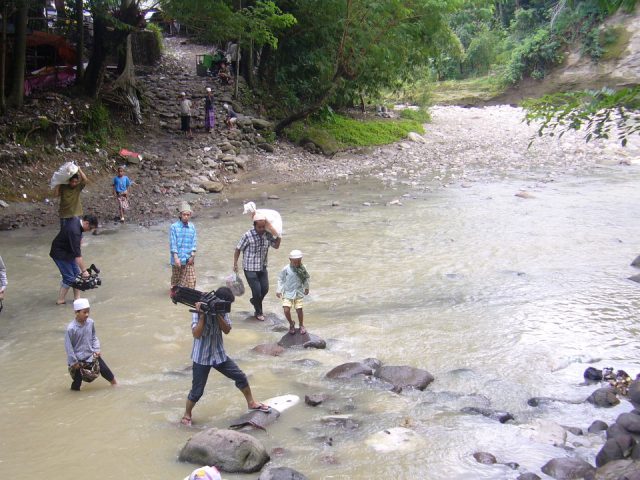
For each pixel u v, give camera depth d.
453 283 11.17
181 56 34.69
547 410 6.84
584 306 9.88
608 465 5.34
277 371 7.83
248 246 9.50
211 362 6.45
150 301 10.36
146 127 23.42
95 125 20.95
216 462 5.62
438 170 23.56
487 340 8.70
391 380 7.46
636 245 13.31
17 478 5.53
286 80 28.86
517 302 10.13
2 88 18.69
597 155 25.72
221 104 26.20
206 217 16.39
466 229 14.89
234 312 9.97
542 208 16.91
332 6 25.14
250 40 25.16
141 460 5.82
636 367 7.83
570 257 12.55
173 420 6.61
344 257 12.81
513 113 39.41
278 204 18.03
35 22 23.98
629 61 42.81
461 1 26.83
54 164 18.45
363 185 20.83
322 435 6.25
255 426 6.35
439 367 7.93
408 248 13.41
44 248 13.51
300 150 25.33
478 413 6.69
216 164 21.41
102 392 7.27
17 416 6.67
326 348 8.55
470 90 47.53
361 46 25.39
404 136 29.39
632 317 9.42
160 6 23.05
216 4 22.38
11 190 16.72
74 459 5.84
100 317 9.64
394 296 10.59
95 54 22.02
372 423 6.51
